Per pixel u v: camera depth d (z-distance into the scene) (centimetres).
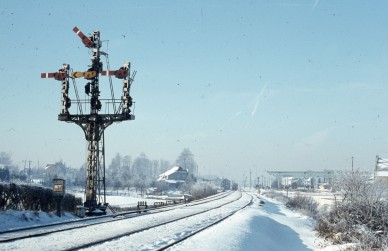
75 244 1405
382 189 2469
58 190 2577
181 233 1866
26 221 2130
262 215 3250
